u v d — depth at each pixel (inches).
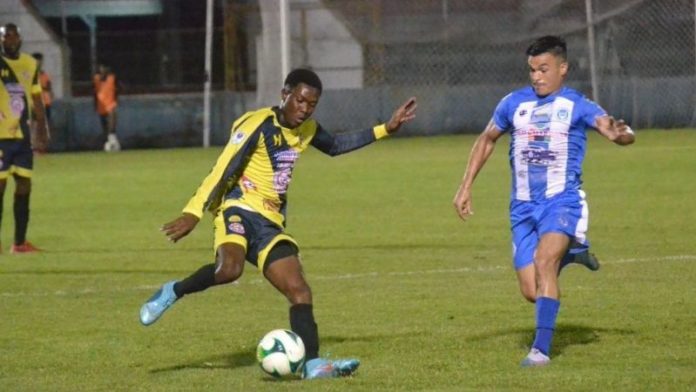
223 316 993.5
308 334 733.9
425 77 3331.7
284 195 759.1
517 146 797.2
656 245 1354.6
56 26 3727.9
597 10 3095.5
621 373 733.3
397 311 995.3
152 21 3818.9
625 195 1873.8
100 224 1753.2
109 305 1066.7
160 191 2210.9
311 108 746.8
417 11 3270.2
